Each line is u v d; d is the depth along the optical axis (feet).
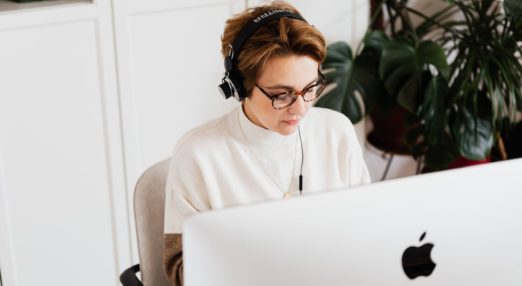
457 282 4.02
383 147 11.08
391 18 10.39
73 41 8.12
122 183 8.89
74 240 8.75
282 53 4.88
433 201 3.83
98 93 8.44
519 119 11.56
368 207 3.73
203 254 3.63
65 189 8.53
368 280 3.84
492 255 4.03
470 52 9.46
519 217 4.01
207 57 9.02
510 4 9.30
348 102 9.81
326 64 9.68
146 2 8.41
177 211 5.60
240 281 3.70
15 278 8.51
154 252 5.95
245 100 5.63
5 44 7.75
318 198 3.68
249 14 5.10
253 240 3.65
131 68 8.57
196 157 5.62
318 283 3.78
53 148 8.33
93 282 9.04
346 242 3.75
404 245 3.84
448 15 10.29
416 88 9.59
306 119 5.98
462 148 9.70
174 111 9.02
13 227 8.34
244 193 5.75
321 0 9.55
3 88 7.87
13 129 8.05
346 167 6.03
